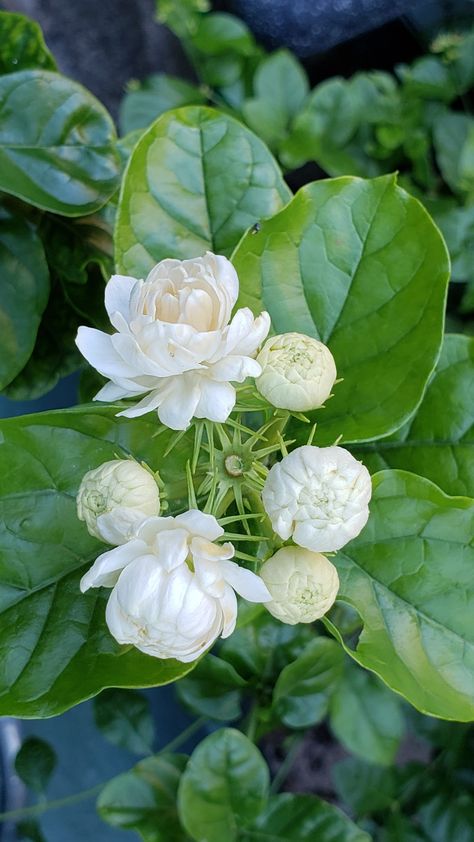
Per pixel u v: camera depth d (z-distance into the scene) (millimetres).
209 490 235
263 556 242
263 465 241
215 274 222
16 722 373
